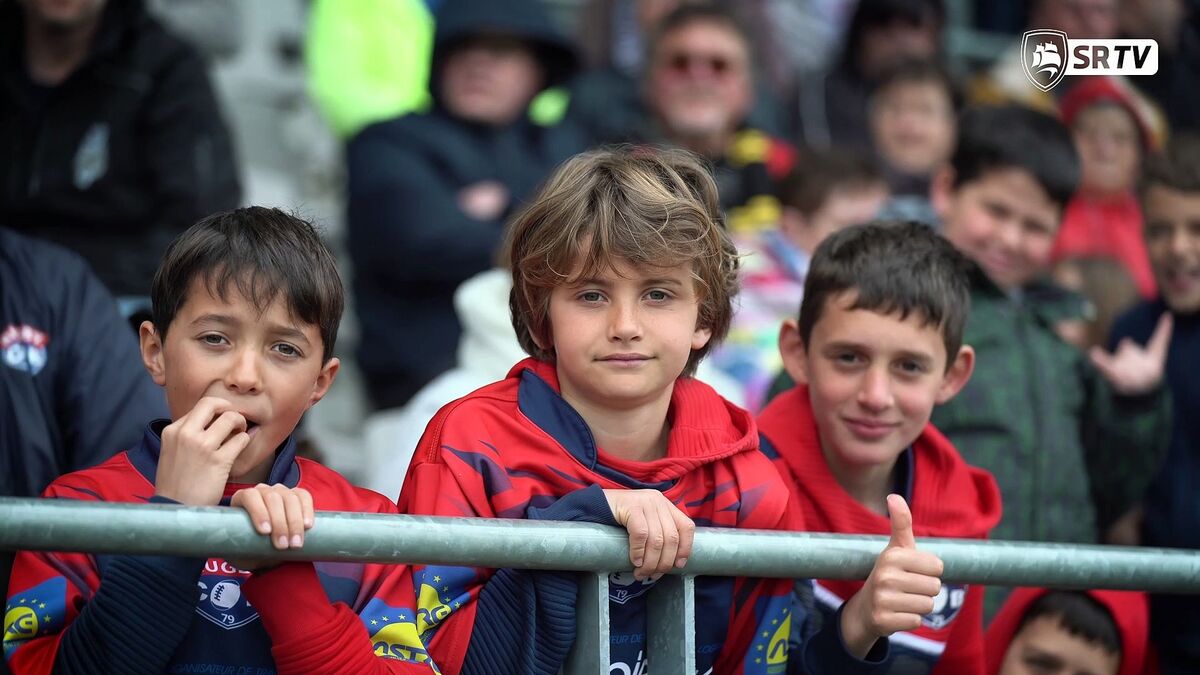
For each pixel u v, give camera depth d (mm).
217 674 5391
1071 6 15922
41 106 9484
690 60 12523
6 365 7516
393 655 5480
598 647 5367
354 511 5320
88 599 5402
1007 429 8602
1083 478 8688
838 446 6980
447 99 12211
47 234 9484
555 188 6023
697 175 6379
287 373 5531
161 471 5062
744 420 6328
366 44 13500
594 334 5816
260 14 15547
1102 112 13523
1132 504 9234
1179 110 15656
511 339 9461
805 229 11820
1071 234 13203
